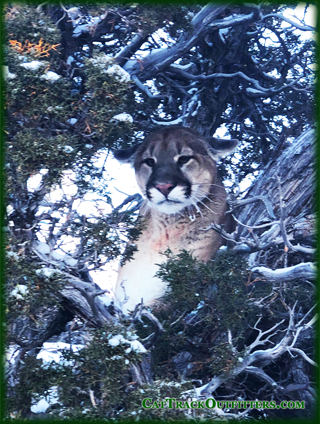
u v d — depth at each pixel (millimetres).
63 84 7484
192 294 7422
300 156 9883
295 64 13320
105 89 7414
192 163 9602
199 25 10297
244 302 7691
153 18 8797
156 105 11742
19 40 7711
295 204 9719
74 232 7129
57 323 8625
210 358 7996
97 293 7312
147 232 10047
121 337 6609
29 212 7258
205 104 11883
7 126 7465
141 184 9773
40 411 6957
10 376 7695
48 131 7637
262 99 12930
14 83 7090
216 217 10039
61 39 9703
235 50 11883
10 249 6688
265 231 9633
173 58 10555
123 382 7234
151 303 9414
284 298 8719
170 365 8195
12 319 6879
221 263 7852
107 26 10086
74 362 7223
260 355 7457
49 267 7227
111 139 8398
